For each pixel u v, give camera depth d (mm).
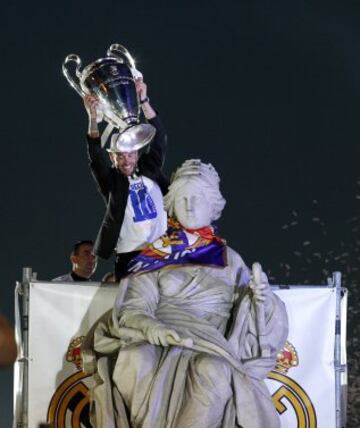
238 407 17859
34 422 19000
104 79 19078
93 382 18781
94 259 22609
